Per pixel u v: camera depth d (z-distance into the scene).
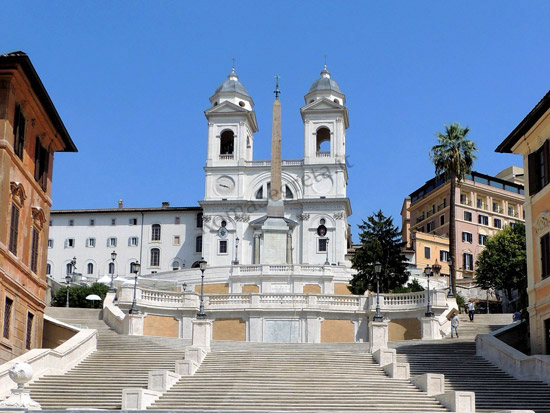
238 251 103.56
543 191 38.22
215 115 108.69
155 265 110.56
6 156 34.00
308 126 108.00
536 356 33.22
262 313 54.38
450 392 28.72
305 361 35.25
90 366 35.09
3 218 33.78
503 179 123.94
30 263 37.94
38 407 21.09
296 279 78.06
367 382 31.92
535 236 39.06
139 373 33.78
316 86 111.44
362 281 70.94
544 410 29.39
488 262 84.25
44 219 40.19
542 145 38.69
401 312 54.53
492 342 36.78
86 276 111.12
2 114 34.09
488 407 29.83
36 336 38.91
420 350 39.50
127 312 52.69
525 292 41.72
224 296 55.06
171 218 111.69
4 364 31.23
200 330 39.94
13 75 34.12
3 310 33.69
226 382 31.64
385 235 72.50
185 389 30.89
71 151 43.53
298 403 28.94
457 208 116.38
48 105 38.09
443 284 85.75
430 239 112.44
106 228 112.50
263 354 36.41
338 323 55.06
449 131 76.06
